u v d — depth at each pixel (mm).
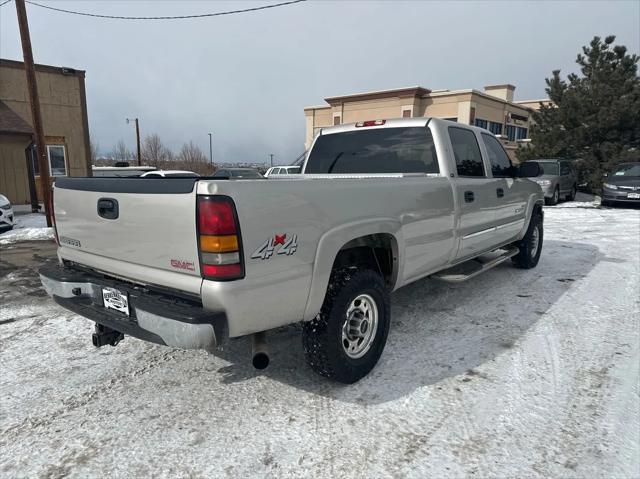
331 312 2822
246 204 2316
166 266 2492
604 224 10969
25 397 2945
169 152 57688
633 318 4273
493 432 2520
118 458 2346
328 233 2742
